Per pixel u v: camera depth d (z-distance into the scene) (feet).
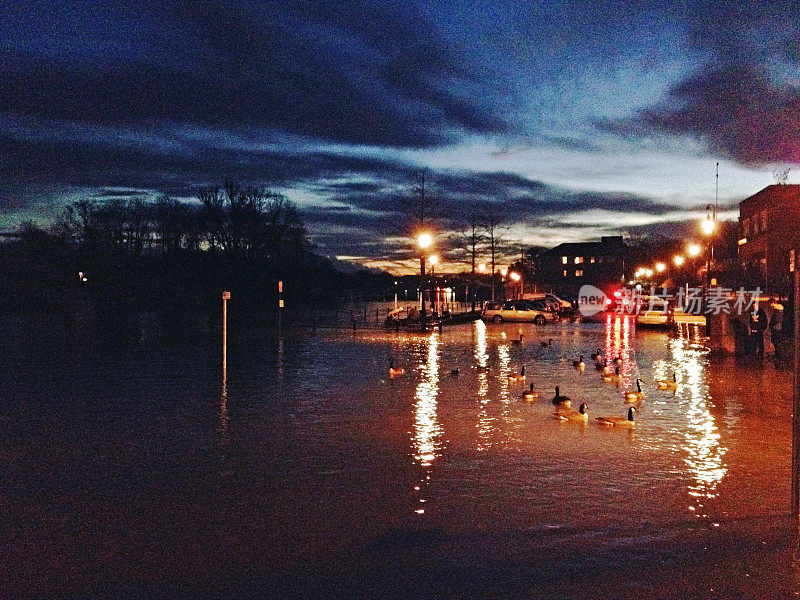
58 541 24.95
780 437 41.65
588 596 20.38
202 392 59.26
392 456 37.01
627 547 24.13
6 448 39.04
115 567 22.65
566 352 96.89
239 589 21.01
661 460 36.09
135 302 194.18
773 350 91.97
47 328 142.20
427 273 221.46
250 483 32.07
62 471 34.24
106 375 70.54
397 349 101.24
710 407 52.31
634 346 106.83
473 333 136.26
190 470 34.32
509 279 319.88
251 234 236.63
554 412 49.93
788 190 140.67
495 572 22.11
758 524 26.37
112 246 232.94
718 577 21.62
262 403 53.62
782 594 20.44
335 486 31.53
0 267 184.85
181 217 251.39
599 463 35.47
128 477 33.12
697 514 27.58
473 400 55.26
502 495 30.12
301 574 22.04
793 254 25.94
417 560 23.09
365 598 20.35
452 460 36.19
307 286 250.78
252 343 112.16
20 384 63.98
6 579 21.80
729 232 239.50
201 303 206.18
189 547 24.30
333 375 70.79
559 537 25.11
